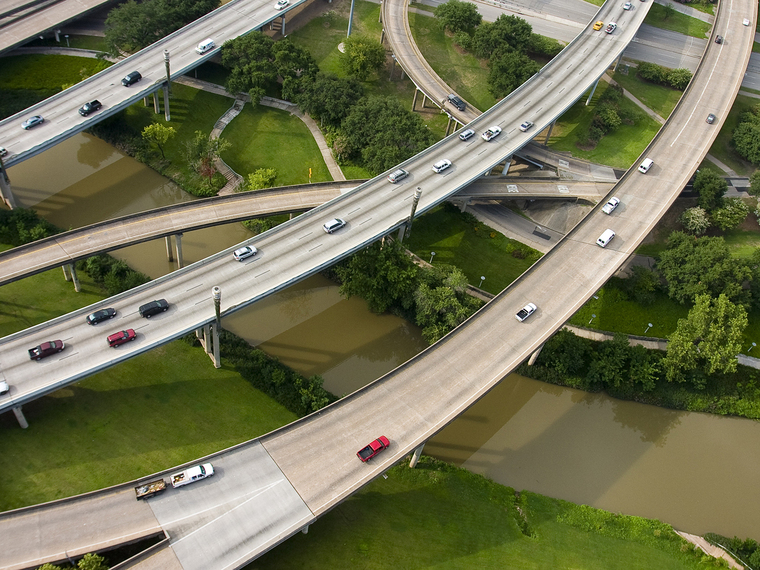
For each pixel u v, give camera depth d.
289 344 132.38
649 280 144.75
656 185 155.38
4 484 103.81
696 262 141.50
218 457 103.25
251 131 168.75
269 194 144.88
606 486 120.81
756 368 139.25
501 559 106.25
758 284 143.50
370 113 164.62
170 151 160.62
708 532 116.31
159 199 154.38
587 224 144.25
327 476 101.81
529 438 126.12
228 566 91.75
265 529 95.75
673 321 144.50
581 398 133.25
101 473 107.06
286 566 100.44
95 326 115.38
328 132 170.62
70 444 109.69
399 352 135.88
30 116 148.38
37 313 125.88
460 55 198.75
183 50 171.88
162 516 96.56
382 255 132.75
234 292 121.38
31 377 107.25
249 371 123.94
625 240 141.50
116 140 161.25
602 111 181.50
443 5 199.75
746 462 128.62
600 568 107.62
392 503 110.06
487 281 145.88
